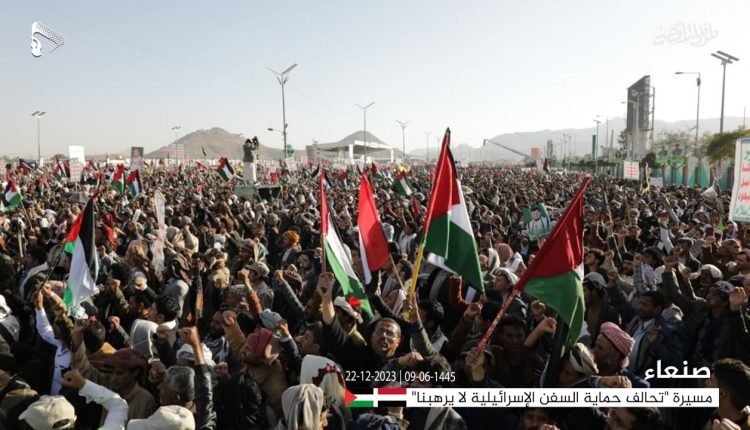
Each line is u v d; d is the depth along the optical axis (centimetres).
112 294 714
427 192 3081
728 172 3941
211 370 485
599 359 471
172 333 586
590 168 9306
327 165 7369
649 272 794
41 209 1933
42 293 594
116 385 468
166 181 3928
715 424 334
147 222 1480
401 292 641
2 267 830
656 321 578
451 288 689
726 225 1391
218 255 880
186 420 378
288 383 511
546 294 462
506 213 1878
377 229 618
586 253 826
